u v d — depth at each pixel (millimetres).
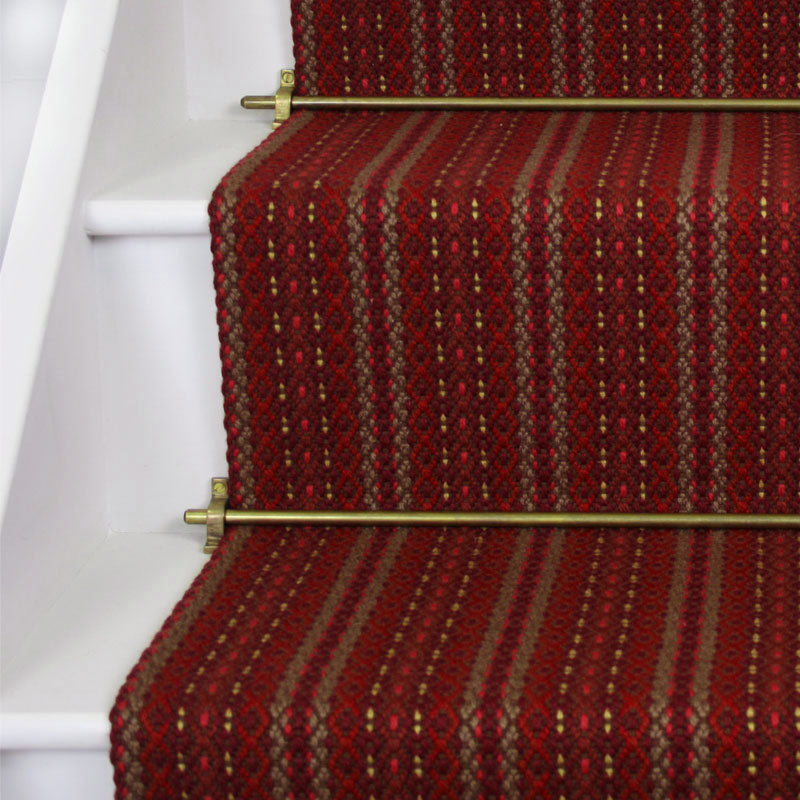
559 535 1047
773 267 982
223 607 952
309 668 872
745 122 1212
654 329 1008
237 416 1058
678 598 941
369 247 1011
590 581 973
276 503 1075
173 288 1062
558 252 999
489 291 1013
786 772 813
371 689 848
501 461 1052
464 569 999
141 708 845
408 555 1023
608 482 1048
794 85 1252
